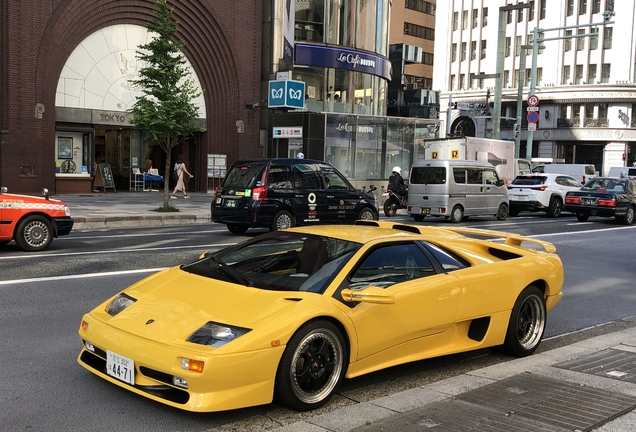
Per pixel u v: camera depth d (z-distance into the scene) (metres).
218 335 4.04
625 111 59.47
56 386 4.75
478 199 21.09
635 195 22.67
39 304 7.29
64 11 24.08
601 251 14.34
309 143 24.31
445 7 71.50
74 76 25.05
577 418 3.94
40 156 23.77
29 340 5.91
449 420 3.89
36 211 11.38
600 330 7.30
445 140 26.98
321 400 4.39
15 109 23.02
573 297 9.22
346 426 4.02
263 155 31.11
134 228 16.47
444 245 5.63
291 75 32.09
